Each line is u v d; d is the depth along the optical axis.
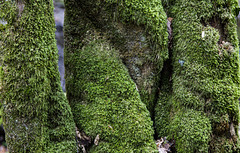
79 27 2.02
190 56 1.81
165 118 1.99
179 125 1.81
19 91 1.42
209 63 1.75
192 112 1.77
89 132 1.76
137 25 1.85
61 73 5.98
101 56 1.93
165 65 2.07
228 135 1.73
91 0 1.93
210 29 1.76
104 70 1.88
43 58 1.48
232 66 1.75
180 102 1.85
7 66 1.43
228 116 1.71
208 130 1.70
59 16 6.57
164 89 2.08
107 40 1.99
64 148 1.57
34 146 1.47
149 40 1.88
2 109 1.48
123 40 1.95
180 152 1.79
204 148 1.68
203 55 1.76
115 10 1.86
